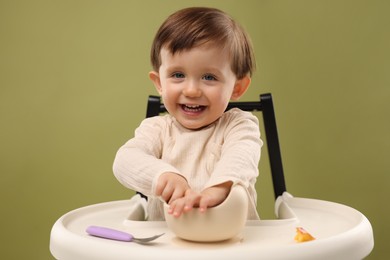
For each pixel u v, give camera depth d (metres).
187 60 0.64
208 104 0.66
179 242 0.52
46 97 1.39
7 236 1.38
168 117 0.77
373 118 1.35
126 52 1.39
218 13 0.71
